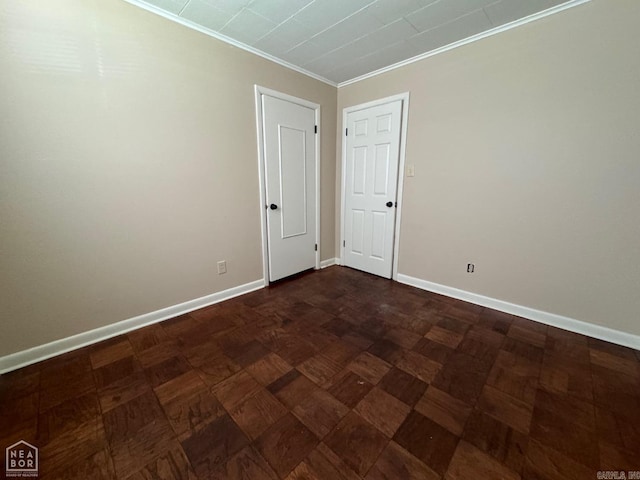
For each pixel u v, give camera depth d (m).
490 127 2.20
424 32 2.13
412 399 1.39
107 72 1.73
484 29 2.09
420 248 2.81
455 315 2.27
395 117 2.78
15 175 1.51
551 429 1.21
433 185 2.61
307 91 2.94
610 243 1.82
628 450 1.11
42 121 1.55
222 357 1.72
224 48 2.23
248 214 2.63
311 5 1.81
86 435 1.19
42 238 1.63
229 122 2.36
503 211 2.23
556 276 2.05
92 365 1.64
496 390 1.45
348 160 3.33
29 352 1.65
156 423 1.25
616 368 1.60
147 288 2.08
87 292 1.82
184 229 2.22
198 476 1.02
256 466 1.06
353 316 2.26
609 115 1.72
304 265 3.32
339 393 1.43
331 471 1.04
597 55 1.72
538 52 1.92
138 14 1.80
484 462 1.07
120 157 1.84
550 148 1.96
